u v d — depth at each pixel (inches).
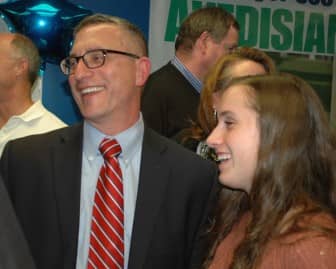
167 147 62.1
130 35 61.9
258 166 45.8
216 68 72.1
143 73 63.0
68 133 62.5
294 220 42.4
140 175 59.5
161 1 129.6
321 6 144.6
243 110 46.9
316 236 40.5
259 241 43.9
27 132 87.1
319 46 145.1
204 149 71.4
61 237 56.7
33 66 91.7
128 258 56.6
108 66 59.2
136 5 126.7
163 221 57.9
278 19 141.1
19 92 89.2
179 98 91.6
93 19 62.5
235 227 52.5
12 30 103.3
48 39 100.1
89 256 56.0
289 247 41.3
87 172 59.7
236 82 49.1
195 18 93.9
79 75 59.3
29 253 44.1
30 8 100.0
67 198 57.7
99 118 59.6
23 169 59.6
